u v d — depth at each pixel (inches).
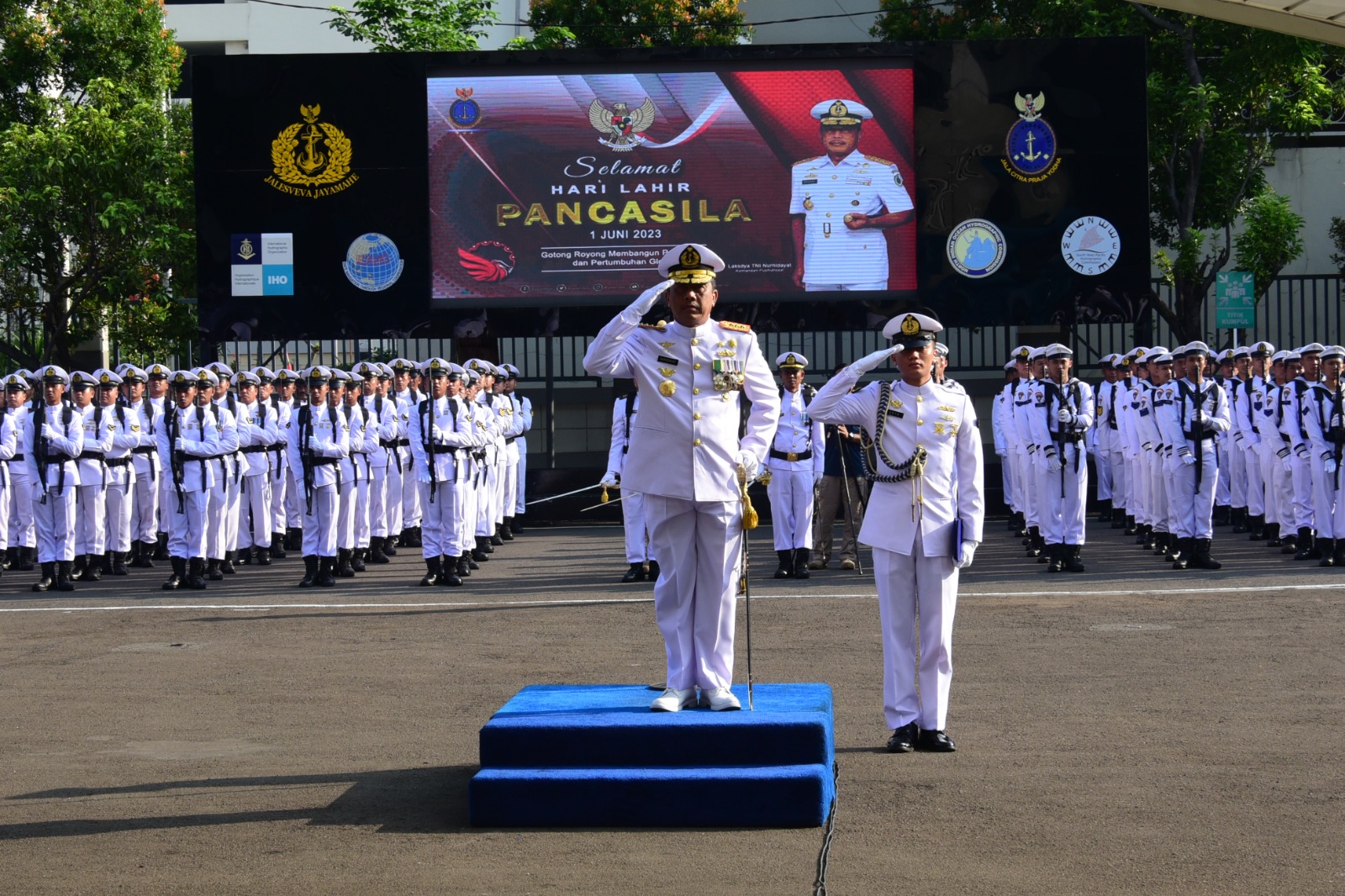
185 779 292.0
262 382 764.6
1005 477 816.3
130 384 708.0
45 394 639.8
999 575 610.2
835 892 218.2
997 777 282.8
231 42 1295.5
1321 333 1138.0
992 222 826.2
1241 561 645.3
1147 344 849.5
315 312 832.9
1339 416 617.6
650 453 281.3
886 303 828.0
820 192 826.2
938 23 1120.2
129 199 973.8
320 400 621.6
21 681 398.3
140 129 975.0
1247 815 254.7
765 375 287.7
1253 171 1036.5
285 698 370.3
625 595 559.5
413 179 831.1
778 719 263.1
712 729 262.2
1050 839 243.3
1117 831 246.8
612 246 831.7
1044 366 677.3
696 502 278.4
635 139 828.0
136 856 242.8
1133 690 360.2
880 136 823.7
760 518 892.6
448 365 625.3
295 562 739.4
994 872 226.8
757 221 829.2
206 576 657.6
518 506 866.8
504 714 272.7
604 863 234.7
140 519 730.8
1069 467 610.5
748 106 824.9
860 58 823.1
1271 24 498.9
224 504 658.2
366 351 1071.6
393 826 258.2
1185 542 618.2
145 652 442.9
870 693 363.9
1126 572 613.6
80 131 960.9
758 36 1264.8
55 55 1043.3
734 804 254.8
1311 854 232.8
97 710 358.3
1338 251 1147.9
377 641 456.4
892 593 310.2
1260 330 1135.6
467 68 827.4
